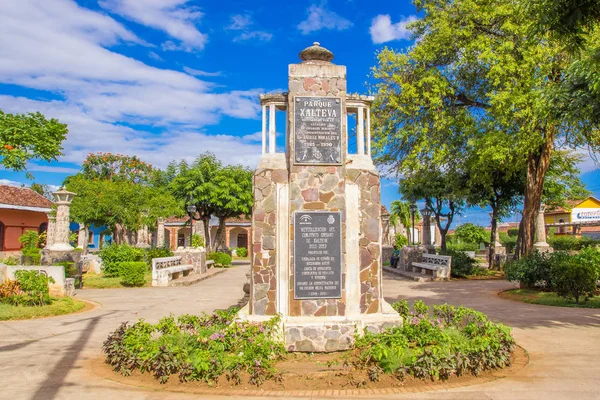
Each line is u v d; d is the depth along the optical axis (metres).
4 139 13.30
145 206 25.64
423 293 15.00
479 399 5.14
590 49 9.80
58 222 17.39
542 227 19.30
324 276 7.37
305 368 6.20
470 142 16.56
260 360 5.82
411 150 18.95
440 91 17.17
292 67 7.65
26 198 34.22
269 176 7.55
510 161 16.98
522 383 5.70
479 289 16.11
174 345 6.23
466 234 44.06
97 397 5.30
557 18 8.73
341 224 7.46
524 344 7.76
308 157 7.50
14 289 11.20
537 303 12.45
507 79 16.03
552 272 13.20
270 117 7.85
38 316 10.54
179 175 32.25
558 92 10.03
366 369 5.89
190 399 5.20
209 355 5.86
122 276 17.58
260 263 7.39
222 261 30.95
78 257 17.34
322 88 7.66
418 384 5.63
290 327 7.02
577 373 6.13
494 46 16.55
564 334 8.53
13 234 33.03
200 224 37.06
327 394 5.32
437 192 24.58
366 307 7.45
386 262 31.23
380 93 18.67
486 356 6.13
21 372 6.31
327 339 7.03
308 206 7.46
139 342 6.30
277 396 5.28
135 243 35.16
